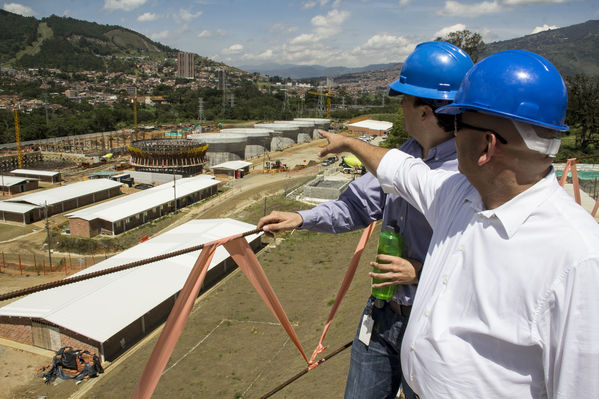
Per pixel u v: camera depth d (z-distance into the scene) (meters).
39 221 48.31
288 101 167.12
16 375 21.50
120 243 42.09
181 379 19.00
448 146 2.76
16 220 47.41
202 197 56.44
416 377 1.94
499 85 1.68
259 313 24.67
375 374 3.00
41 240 43.31
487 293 1.66
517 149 1.66
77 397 19.88
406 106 2.88
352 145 2.80
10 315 23.78
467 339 1.73
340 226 3.05
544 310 1.52
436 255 2.05
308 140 107.12
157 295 26.41
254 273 2.71
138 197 50.62
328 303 23.52
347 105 183.62
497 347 1.66
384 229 2.90
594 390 1.40
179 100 183.38
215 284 29.94
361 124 115.06
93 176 69.19
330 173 62.56
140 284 27.27
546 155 1.67
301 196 51.03
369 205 3.08
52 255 40.09
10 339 24.27
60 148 97.12
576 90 52.78
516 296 1.57
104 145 102.38
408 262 2.67
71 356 21.38
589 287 1.41
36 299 25.55
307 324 21.95
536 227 1.61
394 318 2.89
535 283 1.53
